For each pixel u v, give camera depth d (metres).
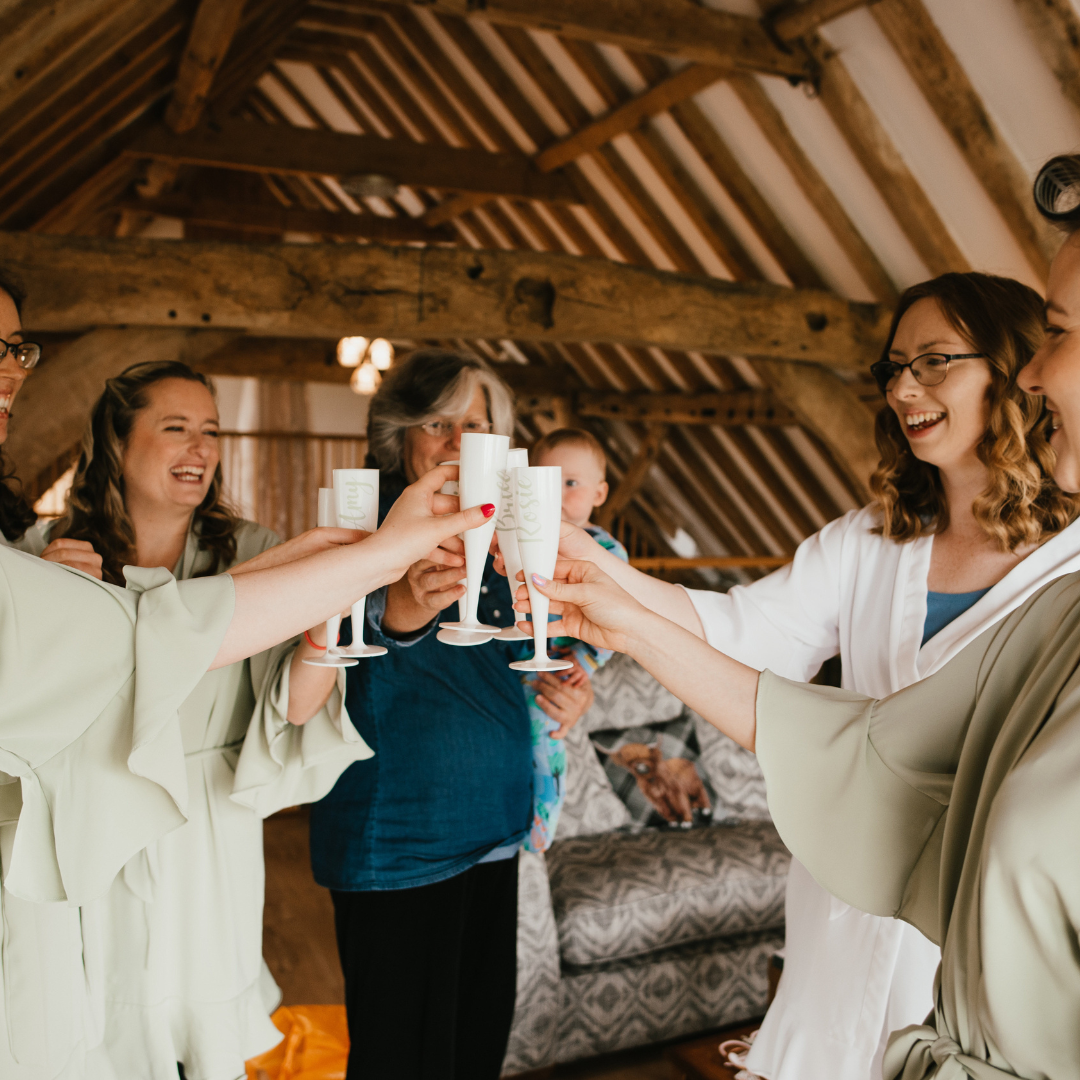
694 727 3.51
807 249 4.96
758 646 1.47
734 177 4.84
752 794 3.44
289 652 1.33
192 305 3.73
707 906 2.85
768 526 8.31
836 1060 1.30
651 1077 2.67
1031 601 0.88
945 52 3.53
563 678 1.69
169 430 1.50
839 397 4.96
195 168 8.70
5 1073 1.07
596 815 3.21
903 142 4.01
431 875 1.41
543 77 5.49
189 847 1.34
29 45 2.60
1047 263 3.83
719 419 7.33
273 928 3.48
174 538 1.58
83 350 3.67
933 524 1.42
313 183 9.62
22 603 0.91
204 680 1.36
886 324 4.89
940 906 0.86
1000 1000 0.72
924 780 0.92
